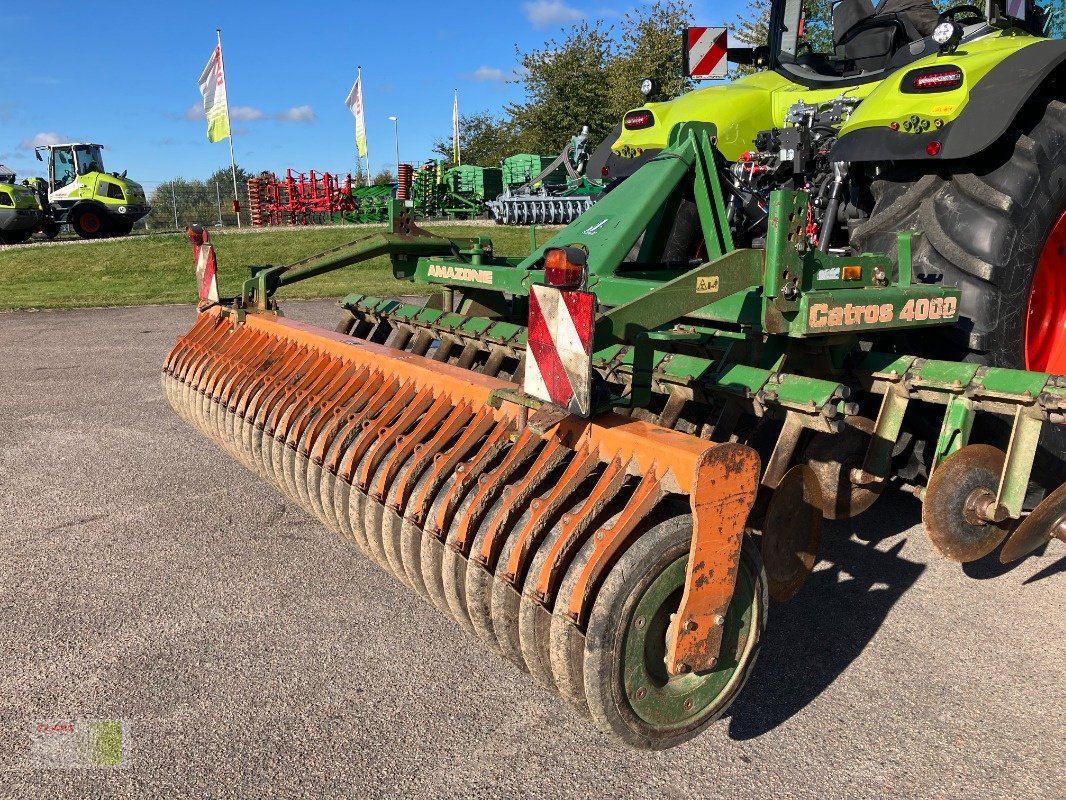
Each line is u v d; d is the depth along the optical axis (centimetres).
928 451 332
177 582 321
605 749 229
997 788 213
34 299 1190
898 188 346
